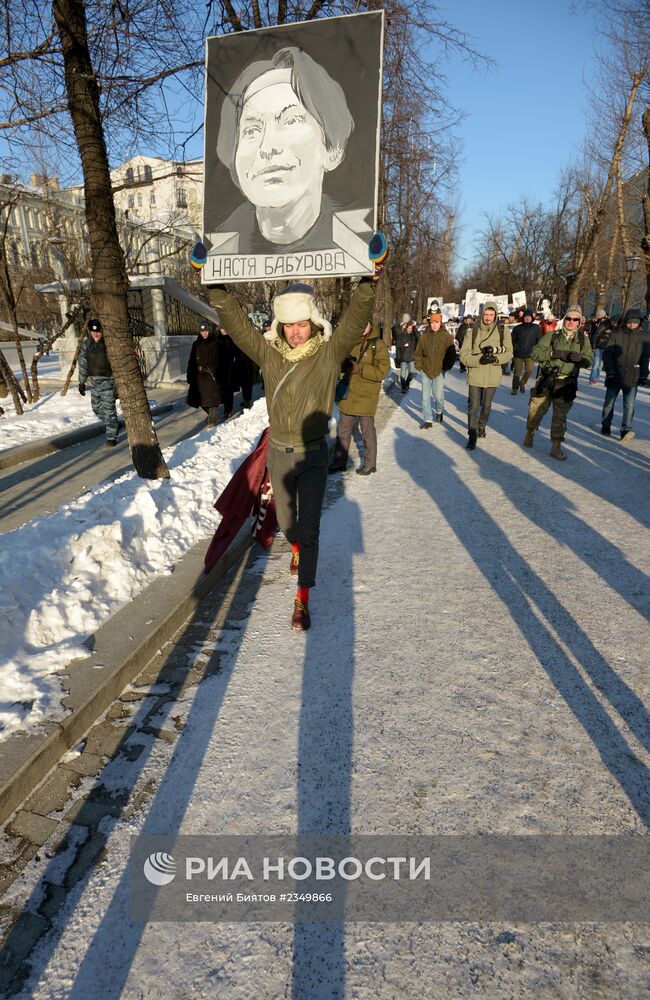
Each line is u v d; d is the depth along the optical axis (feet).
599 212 76.33
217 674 8.77
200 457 18.83
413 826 6.10
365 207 10.47
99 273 14.80
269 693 8.30
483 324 23.89
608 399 26.55
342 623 10.32
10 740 6.82
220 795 6.50
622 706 7.97
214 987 4.64
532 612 10.63
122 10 14.48
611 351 25.52
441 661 9.09
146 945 4.96
